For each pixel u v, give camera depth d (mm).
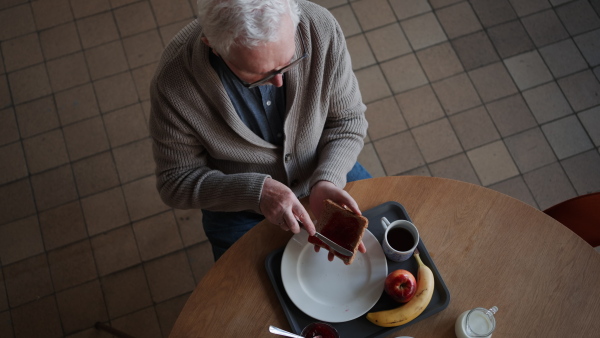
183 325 1101
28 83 2271
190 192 1240
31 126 2203
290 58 954
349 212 1056
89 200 2084
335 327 1084
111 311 1923
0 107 2236
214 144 1203
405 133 2170
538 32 2309
